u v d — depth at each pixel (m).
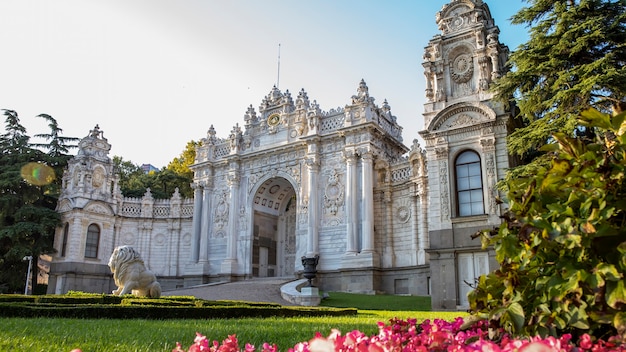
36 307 15.25
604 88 20.27
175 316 16.48
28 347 7.63
